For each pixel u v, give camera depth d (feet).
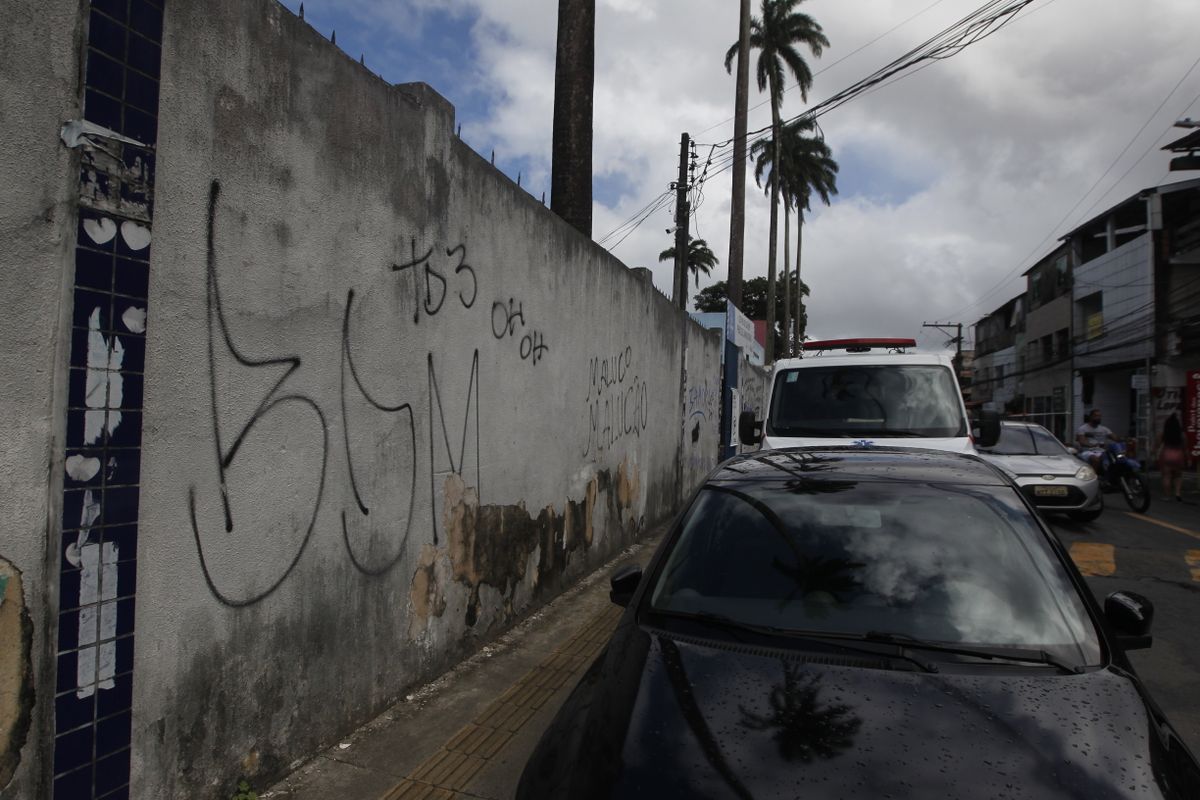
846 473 10.37
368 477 11.56
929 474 10.27
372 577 11.73
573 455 20.29
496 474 15.84
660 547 9.71
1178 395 64.34
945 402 21.29
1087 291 91.20
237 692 9.09
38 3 6.62
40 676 6.67
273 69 9.41
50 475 6.74
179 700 8.23
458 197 13.93
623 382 24.72
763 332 110.01
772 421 21.95
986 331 159.63
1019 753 6.01
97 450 7.17
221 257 8.67
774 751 6.09
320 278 10.36
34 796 6.64
